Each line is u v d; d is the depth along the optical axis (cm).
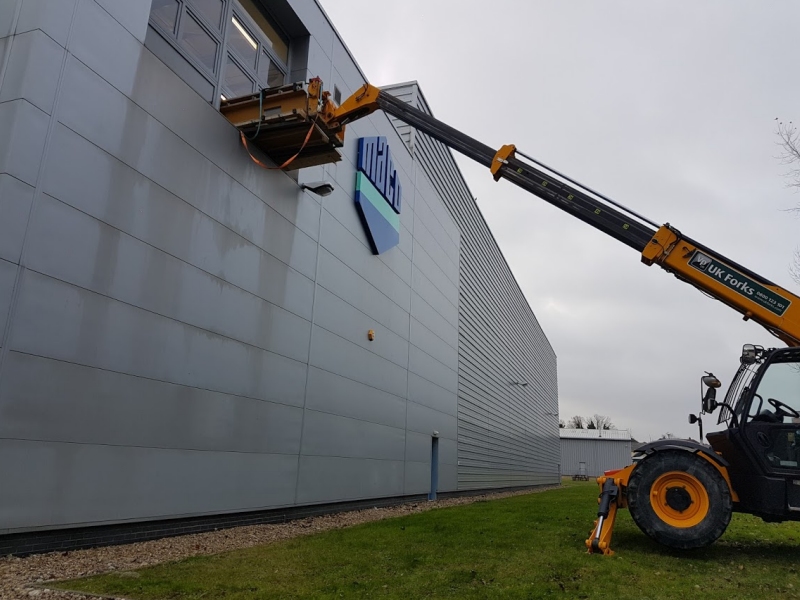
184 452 698
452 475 1802
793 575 522
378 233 1291
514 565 538
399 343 1425
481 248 2434
